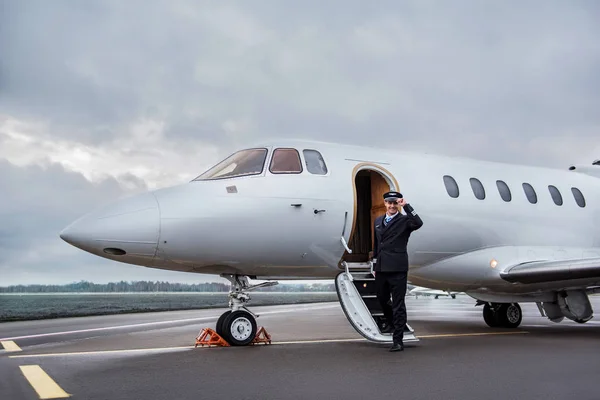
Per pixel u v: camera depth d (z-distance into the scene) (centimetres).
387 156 1082
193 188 900
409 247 1046
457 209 1095
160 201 861
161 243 840
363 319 854
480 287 1166
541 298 1205
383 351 767
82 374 576
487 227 1129
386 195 805
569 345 838
